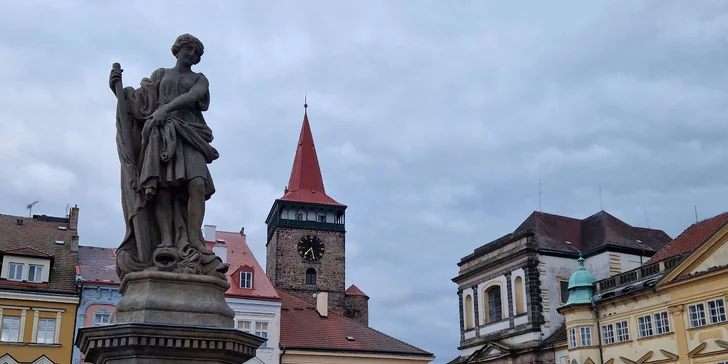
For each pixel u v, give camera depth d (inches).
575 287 2017.7
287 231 4060.0
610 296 1909.4
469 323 2647.6
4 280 1804.9
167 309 340.8
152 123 370.9
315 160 4357.8
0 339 1739.7
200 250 368.2
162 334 321.7
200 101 392.8
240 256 2325.3
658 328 1761.8
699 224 2034.9
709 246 1679.4
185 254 362.6
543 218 2536.9
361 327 2278.5
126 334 318.0
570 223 2576.3
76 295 1824.6
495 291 2536.9
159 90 389.1
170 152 366.3
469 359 2524.6
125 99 383.2
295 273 4005.9
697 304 1659.7
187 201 379.2
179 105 378.9
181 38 399.9
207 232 2332.7
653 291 1771.7
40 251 1909.4
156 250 360.2
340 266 4077.3
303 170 4308.6
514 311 2384.4
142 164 371.6
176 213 374.3
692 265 1708.9
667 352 1711.4
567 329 2022.6
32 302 1787.6
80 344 346.6
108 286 1860.2
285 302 2303.2
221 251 2253.9
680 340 1685.5
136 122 385.7
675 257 1785.2
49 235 2038.6
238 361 342.6
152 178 362.0
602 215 2512.3
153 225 371.9
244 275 2166.6
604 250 2335.1
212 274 363.3
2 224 2018.9
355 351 2128.4
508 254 2437.3
